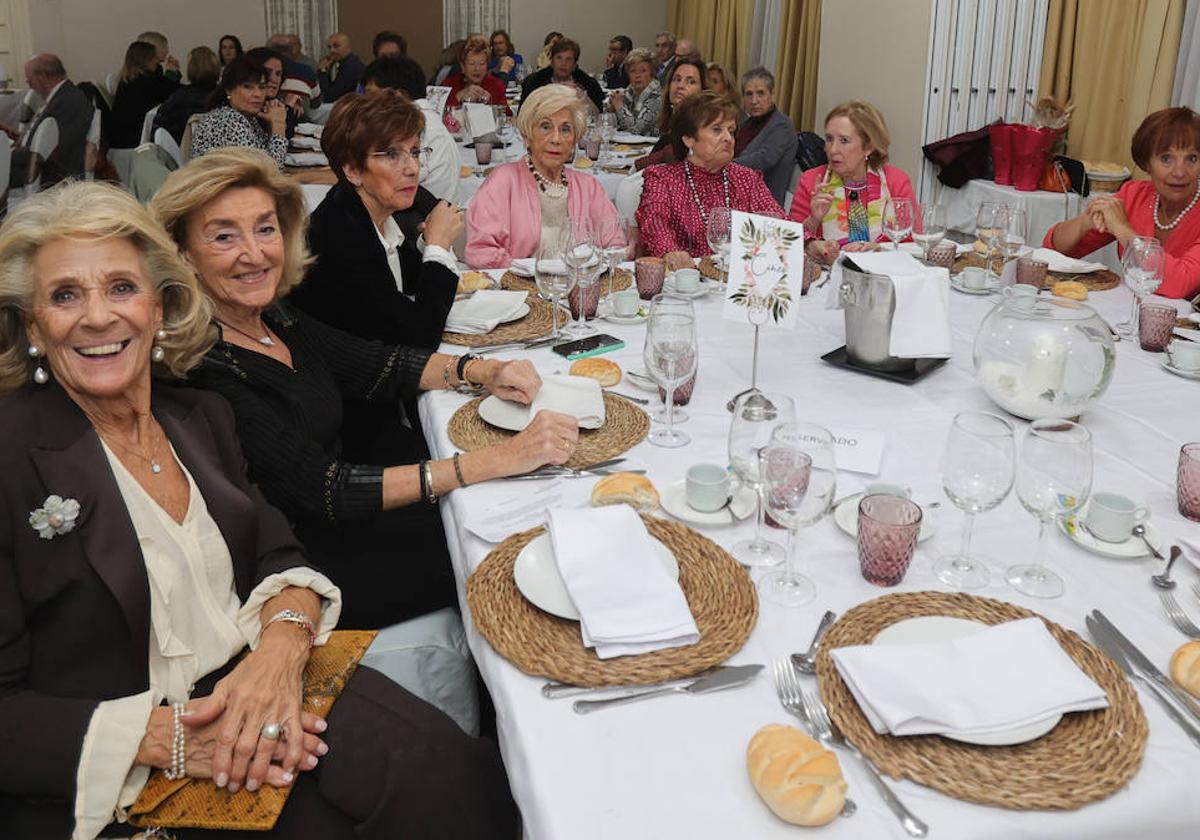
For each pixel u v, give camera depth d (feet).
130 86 22.56
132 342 4.07
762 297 5.75
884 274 6.12
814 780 2.71
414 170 7.93
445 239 7.72
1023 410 5.42
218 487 4.42
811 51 23.03
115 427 4.24
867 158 10.85
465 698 5.35
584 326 7.35
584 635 3.49
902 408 5.82
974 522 4.47
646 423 5.52
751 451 4.18
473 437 5.43
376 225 8.25
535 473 4.99
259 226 5.37
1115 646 3.51
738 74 28.50
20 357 4.05
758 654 3.52
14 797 3.72
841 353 6.70
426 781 3.99
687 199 10.52
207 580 4.33
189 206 5.18
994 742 2.95
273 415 5.26
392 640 5.29
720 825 2.76
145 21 32.78
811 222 10.55
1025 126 14.70
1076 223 9.23
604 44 36.29
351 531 5.80
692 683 3.35
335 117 7.86
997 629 3.36
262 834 3.87
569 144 9.96
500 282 8.46
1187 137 8.75
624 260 9.66
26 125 18.03
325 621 4.50
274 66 15.10
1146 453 5.18
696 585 3.88
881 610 3.66
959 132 17.34
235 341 5.50
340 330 6.99
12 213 3.97
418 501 5.10
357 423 6.97
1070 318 5.38
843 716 3.09
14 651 3.82
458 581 4.49
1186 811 2.84
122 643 4.00
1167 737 3.07
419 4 34.71
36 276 3.92
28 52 30.35
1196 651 3.32
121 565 3.91
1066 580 4.00
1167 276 8.14
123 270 4.03
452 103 23.11
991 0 16.34
